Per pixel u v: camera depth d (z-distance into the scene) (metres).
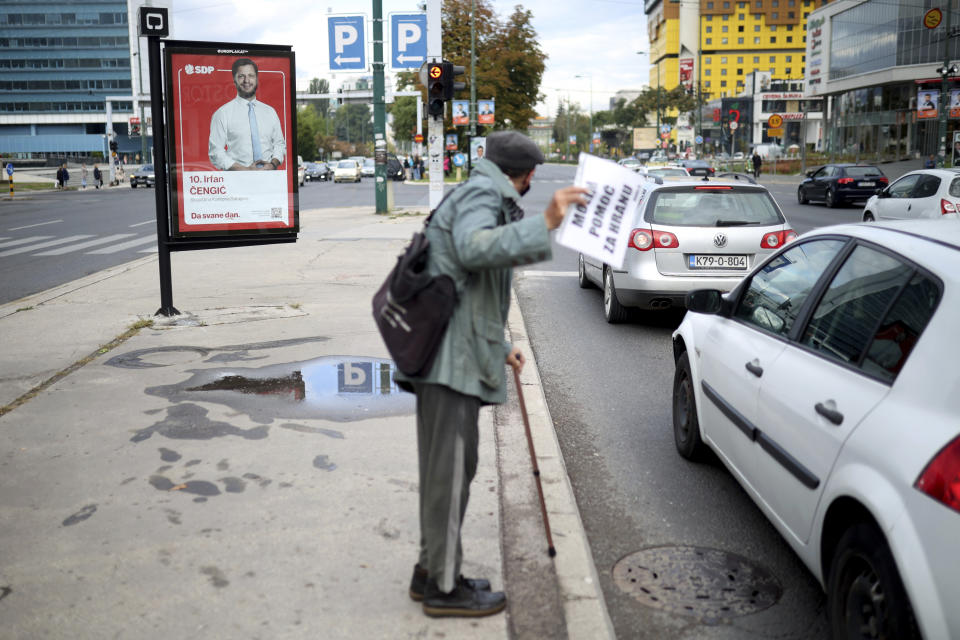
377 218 24.38
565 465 5.04
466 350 2.89
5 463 4.67
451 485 2.96
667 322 9.72
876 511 2.48
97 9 131.75
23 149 132.88
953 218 3.57
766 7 172.25
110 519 3.93
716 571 3.70
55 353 7.32
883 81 62.09
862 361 2.99
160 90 8.72
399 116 76.75
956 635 2.22
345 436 5.10
